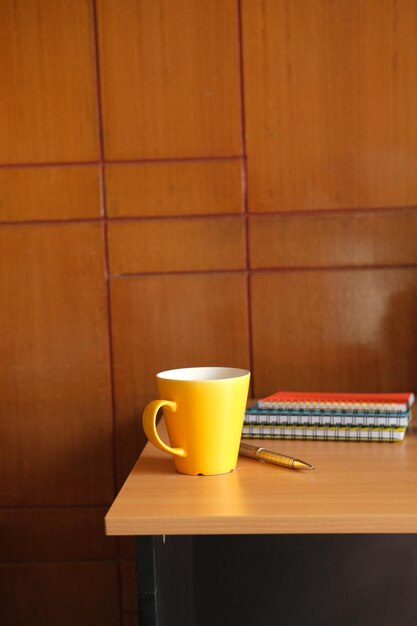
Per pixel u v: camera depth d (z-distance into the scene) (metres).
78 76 1.62
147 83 1.61
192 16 1.59
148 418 0.98
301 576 1.42
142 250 1.63
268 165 1.61
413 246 1.59
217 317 1.63
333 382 1.62
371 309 1.61
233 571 1.44
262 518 0.83
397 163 1.59
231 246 1.62
